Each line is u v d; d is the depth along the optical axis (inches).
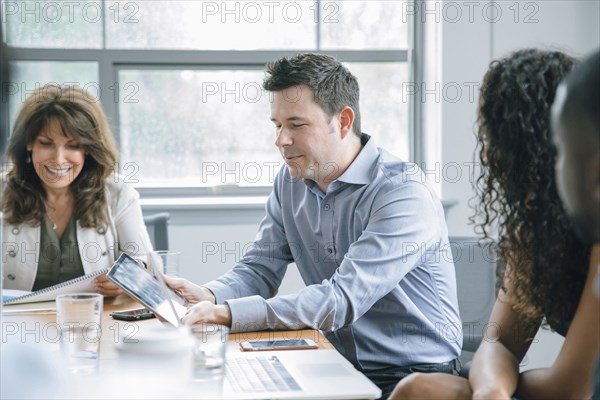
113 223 98.7
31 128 92.7
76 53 136.4
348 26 141.7
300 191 84.9
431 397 56.4
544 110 54.6
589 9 135.9
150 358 56.6
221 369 51.7
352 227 80.3
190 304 79.2
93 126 94.3
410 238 75.9
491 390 53.7
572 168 29.7
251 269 86.7
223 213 133.7
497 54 135.3
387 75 142.6
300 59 78.6
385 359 78.0
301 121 77.6
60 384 49.3
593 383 50.2
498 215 65.6
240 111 141.3
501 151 56.1
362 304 73.2
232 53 139.5
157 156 140.1
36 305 81.1
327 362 61.0
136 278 72.8
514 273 59.7
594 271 52.5
